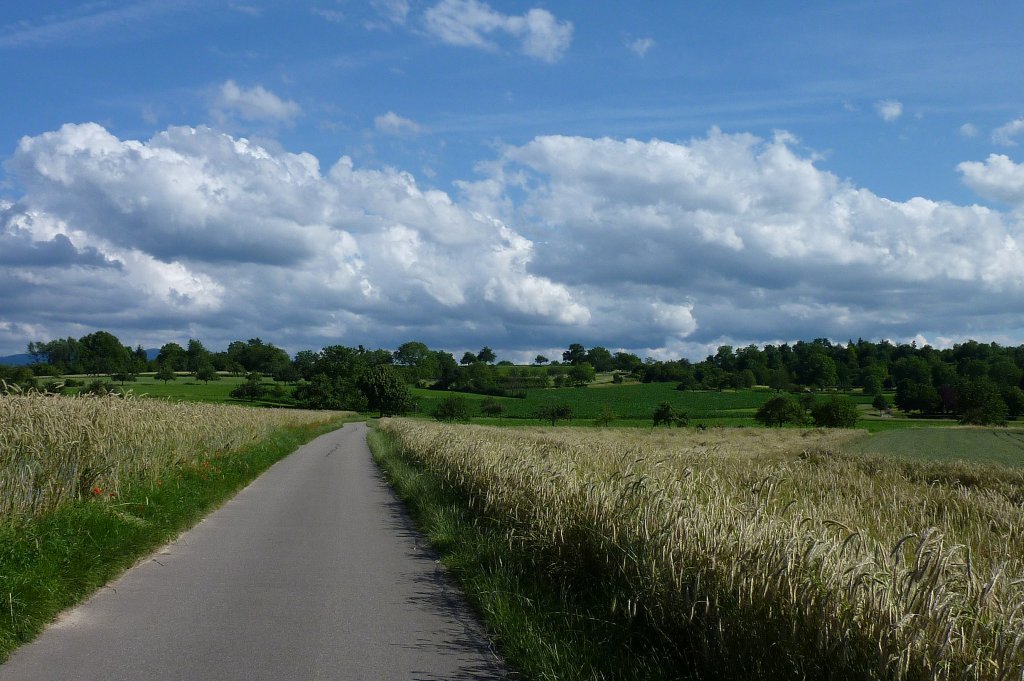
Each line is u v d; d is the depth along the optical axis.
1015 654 3.71
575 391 148.12
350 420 98.12
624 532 6.98
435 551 10.17
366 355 175.62
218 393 118.12
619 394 144.50
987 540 8.68
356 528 12.02
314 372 133.25
